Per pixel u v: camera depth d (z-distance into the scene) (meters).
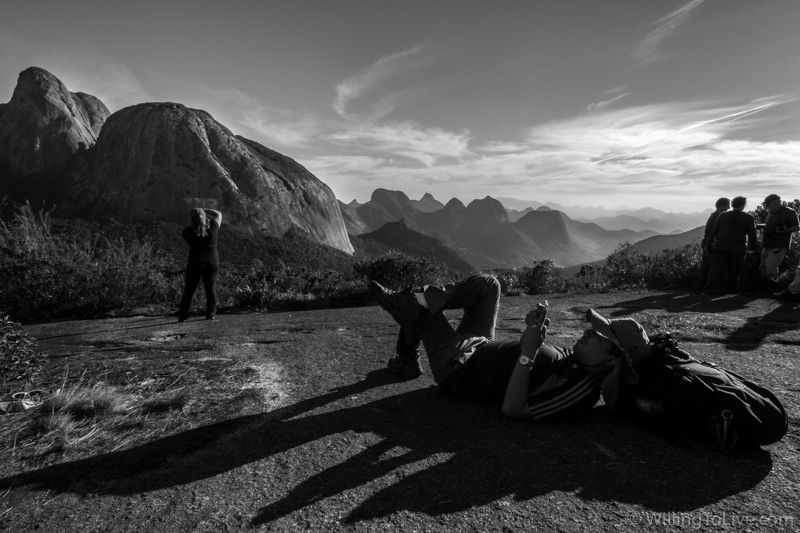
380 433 2.57
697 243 11.34
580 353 2.58
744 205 7.96
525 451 2.33
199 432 2.61
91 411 2.87
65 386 3.37
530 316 2.60
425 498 1.94
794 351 4.00
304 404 3.02
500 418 2.74
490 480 2.07
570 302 7.35
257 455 2.34
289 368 3.84
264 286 9.46
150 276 9.20
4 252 8.48
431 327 3.03
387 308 3.10
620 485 2.02
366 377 3.56
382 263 11.38
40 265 8.36
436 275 11.65
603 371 2.53
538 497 1.94
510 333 5.16
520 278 11.31
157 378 3.58
